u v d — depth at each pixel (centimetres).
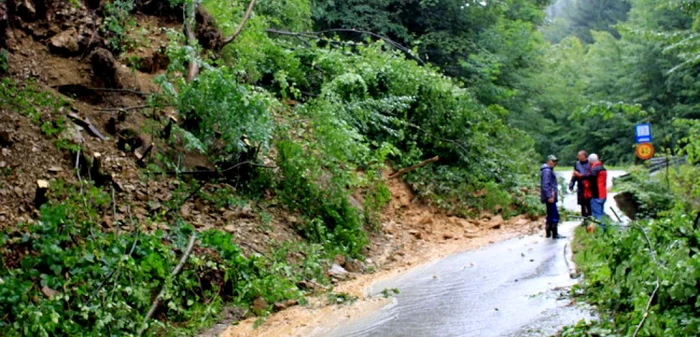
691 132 1490
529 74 2506
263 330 611
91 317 562
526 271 829
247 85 934
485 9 2236
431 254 1054
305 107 1097
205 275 694
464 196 1480
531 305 648
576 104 3181
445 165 1578
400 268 938
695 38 1733
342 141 1027
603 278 658
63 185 691
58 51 888
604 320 560
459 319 614
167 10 1100
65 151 746
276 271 761
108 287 586
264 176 966
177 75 991
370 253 1034
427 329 588
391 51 1670
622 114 3569
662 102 3503
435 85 1548
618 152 3775
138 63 959
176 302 633
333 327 612
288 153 978
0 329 500
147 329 578
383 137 1452
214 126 941
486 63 2181
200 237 730
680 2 1956
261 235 849
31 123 752
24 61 843
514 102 2520
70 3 952
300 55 1459
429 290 754
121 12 1000
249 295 697
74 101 845
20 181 673
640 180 1764
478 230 1331
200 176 891
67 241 620
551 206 1113
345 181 1027
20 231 614
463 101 1673
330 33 2059
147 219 721
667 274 505
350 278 865
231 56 1177
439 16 2202
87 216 659
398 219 1270
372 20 2039
